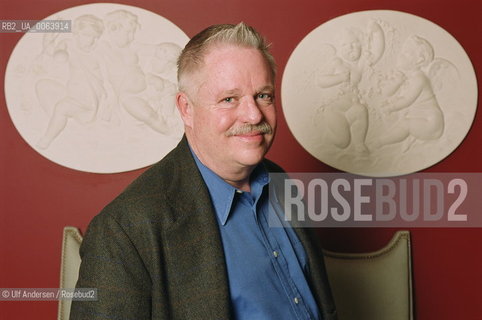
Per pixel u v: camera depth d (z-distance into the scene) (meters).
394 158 2.48
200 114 1.36
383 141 2.47
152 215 1.28
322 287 1.55
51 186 2.46
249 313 1.35
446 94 2.48
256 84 1.33
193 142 1.44
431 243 2.52
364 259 2.38
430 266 2.51
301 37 2.48
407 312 2.35
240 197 1.45
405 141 2.48
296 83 2.45
